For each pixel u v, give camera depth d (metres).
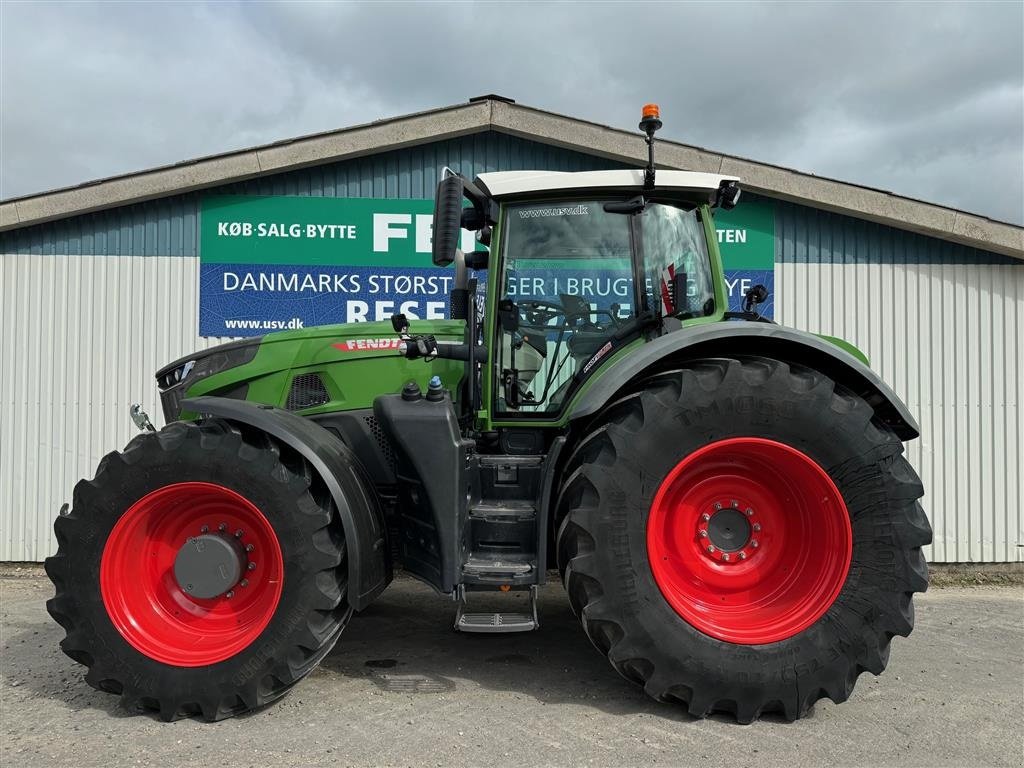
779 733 2.76
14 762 2.52
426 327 3.81
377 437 3.61
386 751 2.60
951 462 5.88
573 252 3.50
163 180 5.77
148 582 3.02
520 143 6.03
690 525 3.04
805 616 2.84
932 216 5.74
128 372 5.92
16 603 4.92
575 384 3.46
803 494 2.97
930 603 5.03
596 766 2.48
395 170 6.01
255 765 2.50
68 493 5.88
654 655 2.77
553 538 3.21
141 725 2.83
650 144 3.30
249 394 3.73
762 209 5.99
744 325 3.01
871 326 5.96
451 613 4.57
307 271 5.98
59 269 5.92
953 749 2.65
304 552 2.86
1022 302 5.92
